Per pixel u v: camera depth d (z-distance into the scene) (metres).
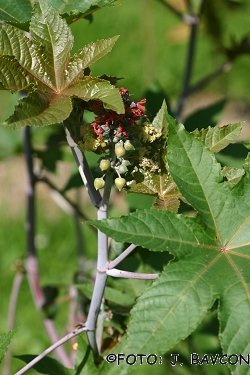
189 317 0.72
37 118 0.72
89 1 0.87
